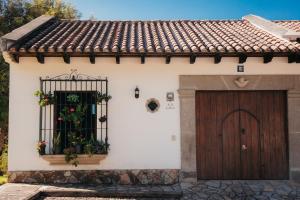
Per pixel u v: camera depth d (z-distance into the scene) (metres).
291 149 7.73
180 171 7.57
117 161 7.53
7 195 6.30
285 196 6.75
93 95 7.66
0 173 10.55
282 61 7.82
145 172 7.54
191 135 7.65
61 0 18.05
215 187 7.25
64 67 7.62
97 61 7.64
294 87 7.81
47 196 6.72
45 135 7.47
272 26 8.89
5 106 13.72
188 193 6.88
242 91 7.99
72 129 7.64
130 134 7.60
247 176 7.87
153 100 7.66
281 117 7.98
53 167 7.43
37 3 16.81
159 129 7.64
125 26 10.41
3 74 13.56
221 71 7.76
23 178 7.38
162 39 8.48
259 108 7.99
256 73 7.79
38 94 7.34
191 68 7.73
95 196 6.73
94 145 7.34
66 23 10.44
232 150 7.91
